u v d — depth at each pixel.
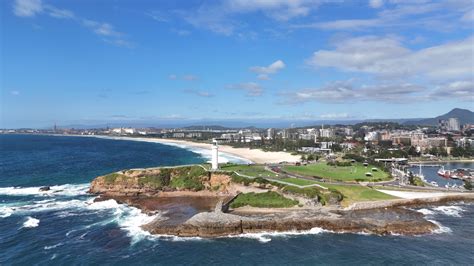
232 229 87.44
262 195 114.31
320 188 115.75
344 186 124.81
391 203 112.69
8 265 70.88
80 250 77.75
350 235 86.69
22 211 107.69
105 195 129.75
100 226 93.12
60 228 91.62
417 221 93.56
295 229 89.81
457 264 71.62
